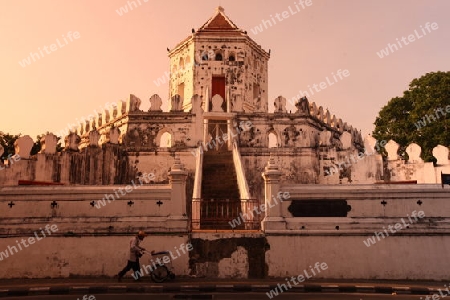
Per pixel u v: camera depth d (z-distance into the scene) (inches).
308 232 666.2
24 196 692.7
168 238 659.4
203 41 1450.5
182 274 648.4
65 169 1012.5
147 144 1165.7
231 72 1430.9
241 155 1181.7
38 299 505.0
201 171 967.0
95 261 653.9
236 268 652.7
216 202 768.3
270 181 693.9
